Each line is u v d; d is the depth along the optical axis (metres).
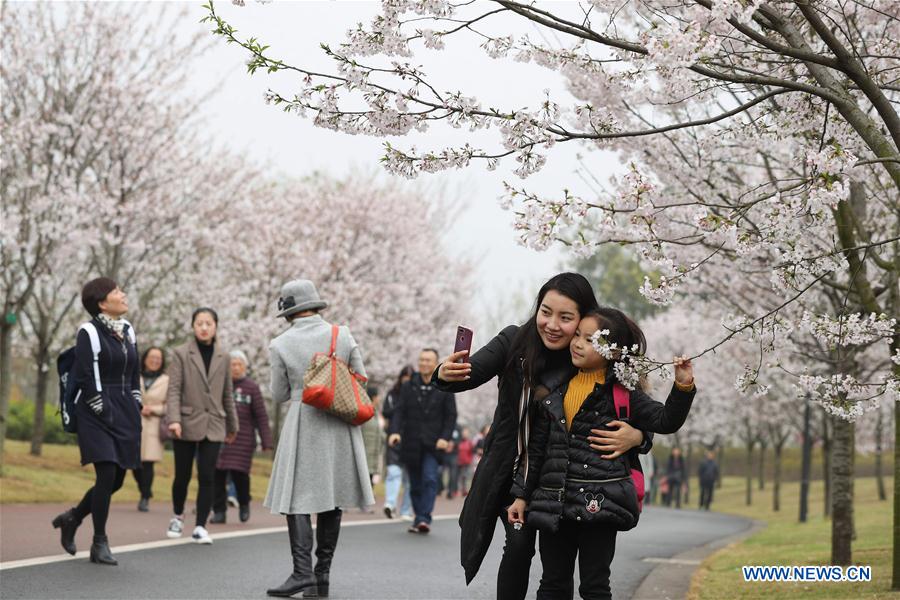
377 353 50.25
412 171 8.41
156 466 35.69
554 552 7.14
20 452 31.88
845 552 16.73
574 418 7.03
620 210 8.73
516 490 7.07
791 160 13.20
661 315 79.19
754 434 77.00
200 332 16.59
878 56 9.60
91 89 31.02
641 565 17.34
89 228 31.09
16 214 28.16
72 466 30.09
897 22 10.41
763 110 11.20
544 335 7.14
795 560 17.62
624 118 12.98
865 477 89.50
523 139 8.23
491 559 16.48
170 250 38.19
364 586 12.61
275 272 43.75
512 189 8.30
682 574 16.12
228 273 45.56
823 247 13.07
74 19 30.69
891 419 49.72
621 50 9.18
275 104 8.22
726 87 10.28
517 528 7.11
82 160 32.16
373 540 18.58
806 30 11.73
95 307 13.33
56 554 13.75
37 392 31.66
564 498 6.91
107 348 12.98
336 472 11.81
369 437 27.05
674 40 7.28
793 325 10.01
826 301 19.73
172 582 11.93
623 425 6.97
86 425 12.89
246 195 42.62
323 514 11.90
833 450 17.14
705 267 17.09
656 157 14.03
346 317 44.66
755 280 17.73
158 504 25.34
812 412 43.00
